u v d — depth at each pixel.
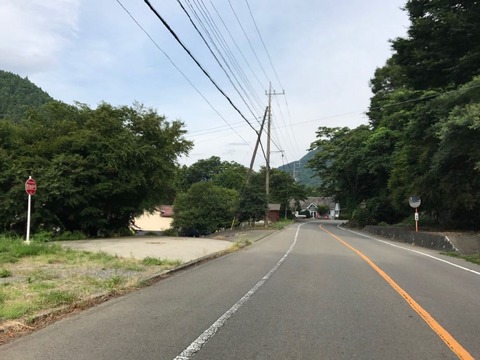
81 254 13.55
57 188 22.38
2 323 6.02
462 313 7.28
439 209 29.81
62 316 6.81
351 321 6.66
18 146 23.91
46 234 20.05
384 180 47.56
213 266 13.14
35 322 6.36
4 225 22.83
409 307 7.67
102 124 24.75
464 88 22.14
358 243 23.69
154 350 5.21
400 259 15.68
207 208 43.31
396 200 35.34
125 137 24.70
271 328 6.22
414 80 31.50
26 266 11.09
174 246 17.97
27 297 7.51
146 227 59.94
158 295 8.55
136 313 7.05
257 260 14.85
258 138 40.38
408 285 9.97
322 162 60.03
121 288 8.89
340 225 59.06
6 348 5.23
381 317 6.93
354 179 55.97
